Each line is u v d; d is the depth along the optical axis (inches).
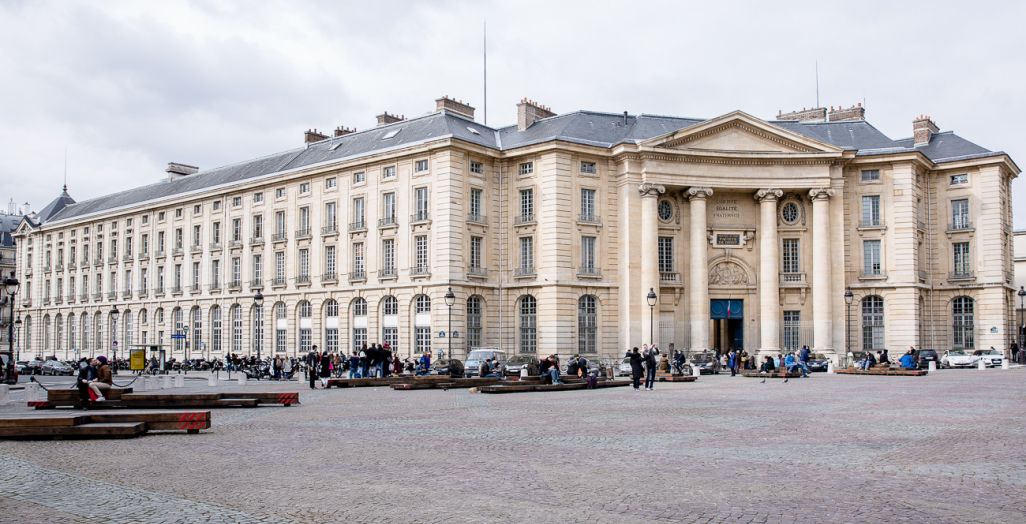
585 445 580.7
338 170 2329.0
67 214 3494.1
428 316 2105.1
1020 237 3262.8
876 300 2241.6
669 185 2158.0
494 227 2190.0
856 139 2359.7
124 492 424.2
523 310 2158.0
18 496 417.1
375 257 2228.1
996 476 446.9
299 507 386.3
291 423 752.3
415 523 354.3
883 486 423.2
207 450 575.2
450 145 2069.4
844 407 857.5
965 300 2308.1
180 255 2819.9
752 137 2197.3
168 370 2461.9
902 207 2223.2
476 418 781.3
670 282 2176.4
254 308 2551.7
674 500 394.0
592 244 2159.2
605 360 2085.4
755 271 2246.6
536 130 2304.4
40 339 3499.0
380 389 1326.3
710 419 749.3
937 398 967.0
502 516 364.8
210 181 2847.0
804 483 432.8
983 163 2267.5
